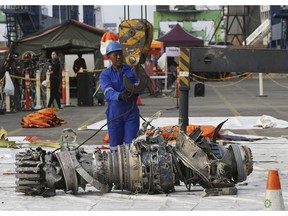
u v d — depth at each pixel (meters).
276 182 10.16
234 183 13.52
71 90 50.56
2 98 36.66
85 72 41.00
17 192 13.22
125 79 13.95
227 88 62.59
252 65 19.14
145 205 12.08
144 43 13.93
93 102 41.66
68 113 35.53
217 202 12.24
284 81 80.56
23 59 42.47
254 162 17.73
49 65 40.62
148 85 14.12
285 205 11.79
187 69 19.39
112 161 12.99
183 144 13.05
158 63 60.69
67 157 13.02
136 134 14.42
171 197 12.70
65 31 47.00
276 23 116.50
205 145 13.25
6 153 19.73
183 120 19.67
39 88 39.00
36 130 26.84
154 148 13.04
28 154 13.10
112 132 14.52
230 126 27.02
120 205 12.11
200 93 49.09
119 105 14.34
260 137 23.08
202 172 12.94
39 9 101.69
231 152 13.55
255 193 13.12
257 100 44.41
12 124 29.58
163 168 12.88
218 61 19.22
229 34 123.44
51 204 12.30
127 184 12.96
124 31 13.95
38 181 12.95
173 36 72.62
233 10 118.88
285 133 24.67
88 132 25.69
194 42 72.81
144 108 38.25
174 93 50.59
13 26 98.38
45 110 28.48
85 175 12.87
